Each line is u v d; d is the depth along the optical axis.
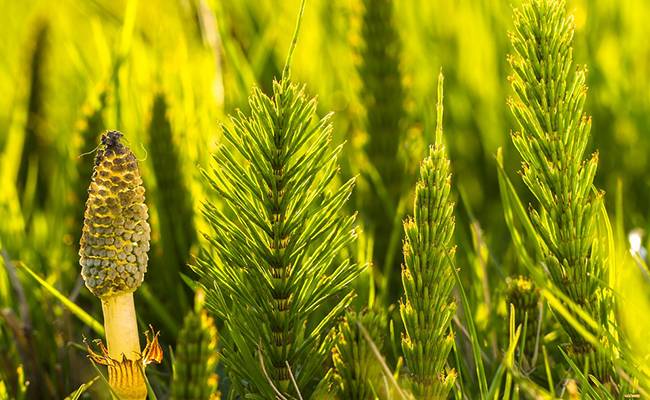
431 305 0.53
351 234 0.54
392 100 0.71
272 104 0.53
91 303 0.69
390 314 0.63
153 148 0.67
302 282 0.54
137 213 0.52
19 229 0.72
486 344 0.62
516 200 0.57
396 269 0.69
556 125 0.54
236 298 0.54
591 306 0.55
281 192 0.53
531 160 0.54
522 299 0.59
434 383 0.54
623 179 0.78
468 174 0.83
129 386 0.53
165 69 0.82
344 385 0.54
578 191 0.54
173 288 0.66
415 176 0.72
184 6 0.83
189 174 0.70
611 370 0.55
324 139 0.53
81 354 0.65
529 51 0.54
